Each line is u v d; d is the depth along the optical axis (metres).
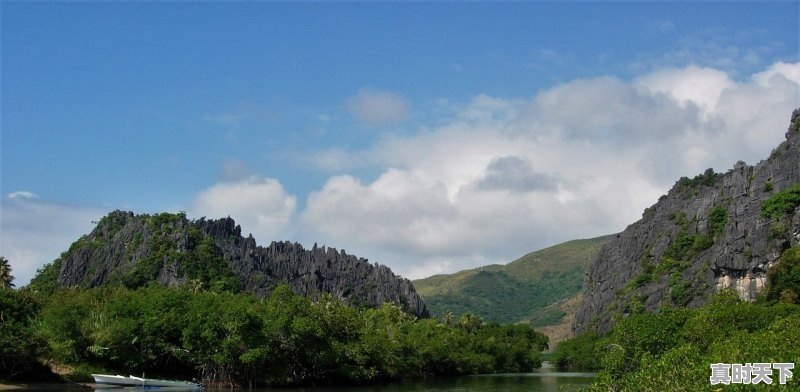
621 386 49.78
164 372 121.06
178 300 124.94
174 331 119.94
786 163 198.62
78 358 111.19
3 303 121.56
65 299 133.12
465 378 171.88
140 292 144.38
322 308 142.62
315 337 124.56
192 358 117.50
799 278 141.00
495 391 117.38
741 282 182.88
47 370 101.62
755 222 186.62
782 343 47.38
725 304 86.00
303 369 126.62
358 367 134.50
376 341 144.38
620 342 78.00
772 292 146.00
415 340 174.50
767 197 197.38
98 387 101.62
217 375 116.62
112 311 121.62
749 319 77.94
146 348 117.38
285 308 125.19
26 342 95.19
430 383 145.50
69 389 96.50
